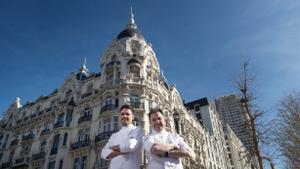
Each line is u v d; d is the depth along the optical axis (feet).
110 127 91.25
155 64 125.29
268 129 48.80
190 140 138.31
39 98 142.00
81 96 115.75
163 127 15.17
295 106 70.64
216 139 195.11
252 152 46.91
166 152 12.93
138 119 93.91
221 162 186.29
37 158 104.78
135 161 13.98
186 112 150.51
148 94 104.27
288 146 65.92
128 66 110.52
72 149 96.68
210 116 206.18
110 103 100.01
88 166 88.17
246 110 50.34
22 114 143.54
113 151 14.33
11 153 124.36
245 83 53.01
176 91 145.38
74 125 106.83
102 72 115.85
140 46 123.03
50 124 118.83
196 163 124.88
